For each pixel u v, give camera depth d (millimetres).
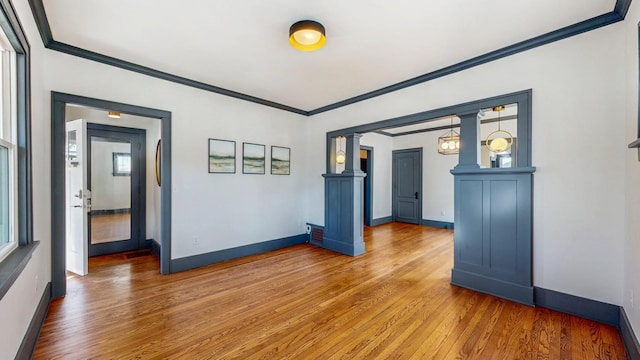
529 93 2613
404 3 2064
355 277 3375
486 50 2793
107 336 2086
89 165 4102
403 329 2215
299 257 4230
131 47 2756
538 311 2498
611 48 2229
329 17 2240
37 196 2336
